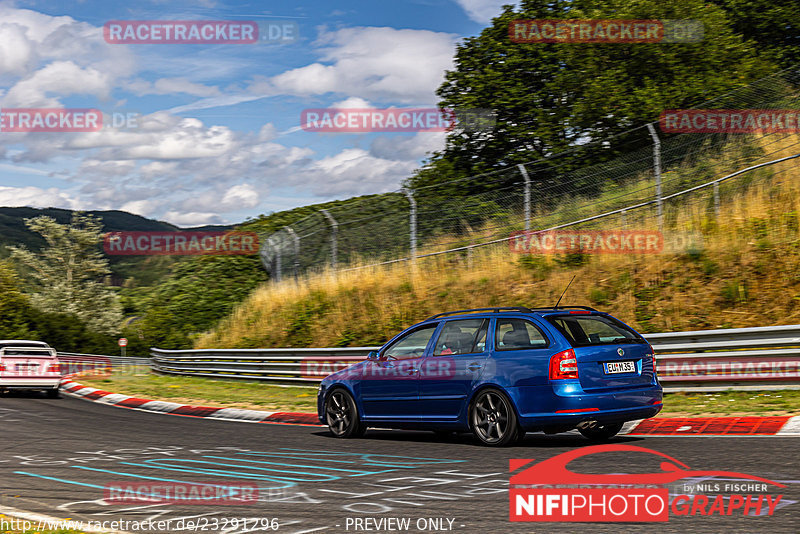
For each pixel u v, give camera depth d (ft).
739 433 31.40
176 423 45.60
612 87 85.05
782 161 64.49
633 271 60.08
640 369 32.07
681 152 79.71
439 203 87.40
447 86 99.40
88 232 257.96
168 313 125.49
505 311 33.47
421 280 74.38
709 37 88.17
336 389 37.70
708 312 52.90
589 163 86.74
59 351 183.42
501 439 31.60
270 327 82.84
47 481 27.09
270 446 34.76
